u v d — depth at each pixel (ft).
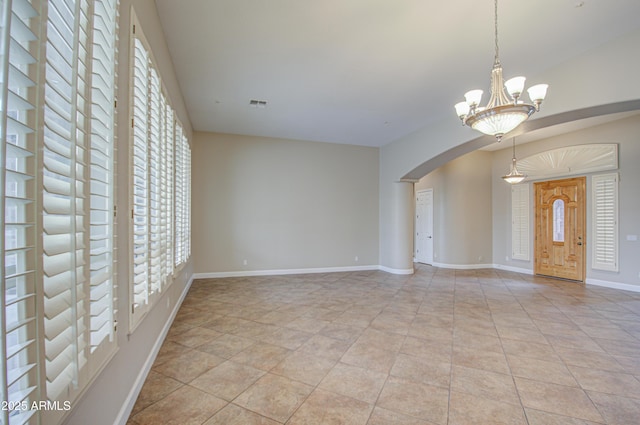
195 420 6.52
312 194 24.43
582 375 8.61
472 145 17.74
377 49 11.25
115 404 5.71
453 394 7.63
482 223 27.14
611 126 19.63
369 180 26.08
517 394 7.66
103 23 4.85
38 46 3.04
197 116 18.58
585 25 9.84
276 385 7.95
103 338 4.93
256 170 23.04
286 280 21.48
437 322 12.96
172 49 11.21
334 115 18.25
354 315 13.84
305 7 9.02
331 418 6.65
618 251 19.27
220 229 22.18
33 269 3.05
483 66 12.47
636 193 18.57
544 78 12.73
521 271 25.02
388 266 24.94
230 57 11.81
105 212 5.15
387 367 8.98
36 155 3.05
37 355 3.07
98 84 4.91
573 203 21.59
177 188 13.41
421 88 14.53
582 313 14.29
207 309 14.57
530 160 24.29
